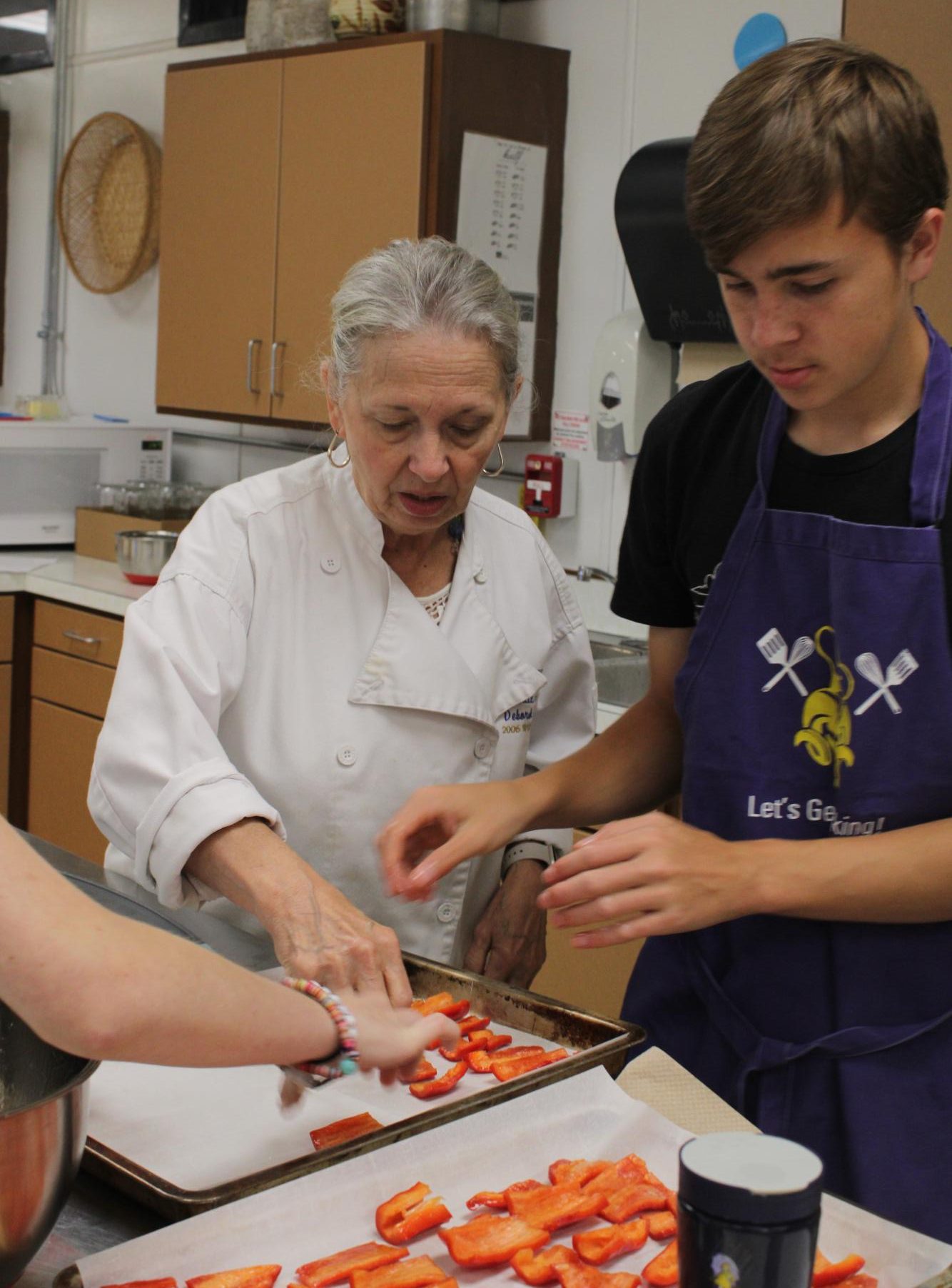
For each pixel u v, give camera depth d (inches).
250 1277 34.9
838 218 37.1
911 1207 45.3
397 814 52.4
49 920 30.4
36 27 184.4
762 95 37.4
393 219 119.1
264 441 158.1
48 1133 32.8
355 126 121.3
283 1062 35.7
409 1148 40.3
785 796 48.2
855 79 37.2
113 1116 45.0
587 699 67.6
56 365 189.5
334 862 58.7
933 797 45.5
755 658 48.5
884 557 44.9
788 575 47.5
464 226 119.0
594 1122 42.8
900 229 38.3
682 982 52.2
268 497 58.4
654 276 101.0
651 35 117.6
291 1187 37.9
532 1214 38.5
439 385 49.2
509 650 62.1
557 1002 50.4
